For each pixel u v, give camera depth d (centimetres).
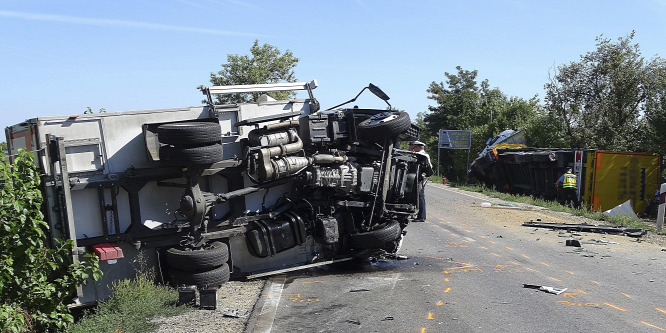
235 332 561
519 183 2453
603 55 2856
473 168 2777
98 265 668
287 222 823
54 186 670
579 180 1942
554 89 3025
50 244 682
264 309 645
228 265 788
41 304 633
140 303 635
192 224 735
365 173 866
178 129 693
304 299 698
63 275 668
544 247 1059
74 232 660
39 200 628
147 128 714
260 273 820
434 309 643
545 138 3088
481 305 658
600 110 2802
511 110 4244
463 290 733
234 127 792
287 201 848
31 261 615
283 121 838
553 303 663
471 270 862
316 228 852
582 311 629
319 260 877
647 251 1012
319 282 798
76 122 689
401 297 701
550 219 1498
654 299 680
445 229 1314
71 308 684
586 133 2817
